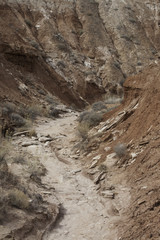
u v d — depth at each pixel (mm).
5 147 8492
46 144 11531
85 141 10750
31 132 12625
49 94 26562
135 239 4293
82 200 6465
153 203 4984
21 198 5363
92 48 44000
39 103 21734
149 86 10219
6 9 36750
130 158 7742
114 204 5965
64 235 4965
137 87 11180
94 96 35969
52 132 13953
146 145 7602
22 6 44312
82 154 10062
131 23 52875
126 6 56938
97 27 48750
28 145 10930
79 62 39344
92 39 45375
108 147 9242
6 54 25781
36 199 5766
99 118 12836
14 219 4734
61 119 19250
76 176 8078
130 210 5379
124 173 7262
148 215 4754
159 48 51344
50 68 32562
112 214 5609
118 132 10039
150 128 8125
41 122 16719
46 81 29094
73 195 6719
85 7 52375
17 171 7078
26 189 6102
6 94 17984
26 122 14531
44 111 19656
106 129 10773
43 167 8508
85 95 35344
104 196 6438
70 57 38938
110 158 8398
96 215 5699
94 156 9289
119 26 50562
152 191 5500
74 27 47312
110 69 40031
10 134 11594
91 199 6484
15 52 26297
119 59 44812
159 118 7980
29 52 27656
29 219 4902
